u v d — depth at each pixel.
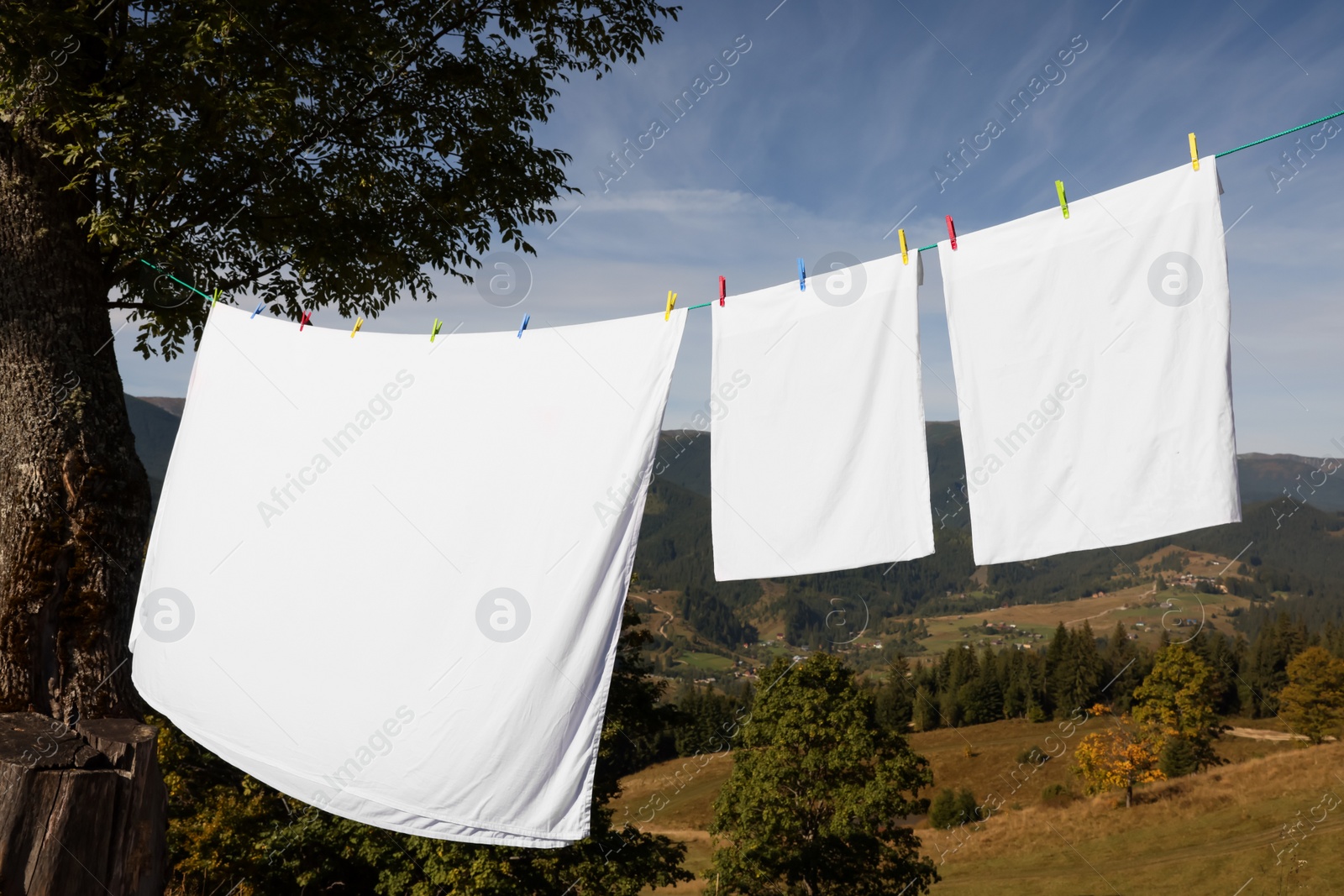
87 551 4.64
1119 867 31.30
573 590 2.91
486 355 3.28
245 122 5.69
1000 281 2.43
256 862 11.98
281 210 6.63
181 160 5.50
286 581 3.39
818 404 2.65
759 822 27.56
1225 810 35.47
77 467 4.75
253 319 3.86
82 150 4.92
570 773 2.83
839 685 28.89
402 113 6.90
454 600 3.08
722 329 2.81
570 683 2.87
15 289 4.88
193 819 11.55
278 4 5.69
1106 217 2.31
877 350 2.58
